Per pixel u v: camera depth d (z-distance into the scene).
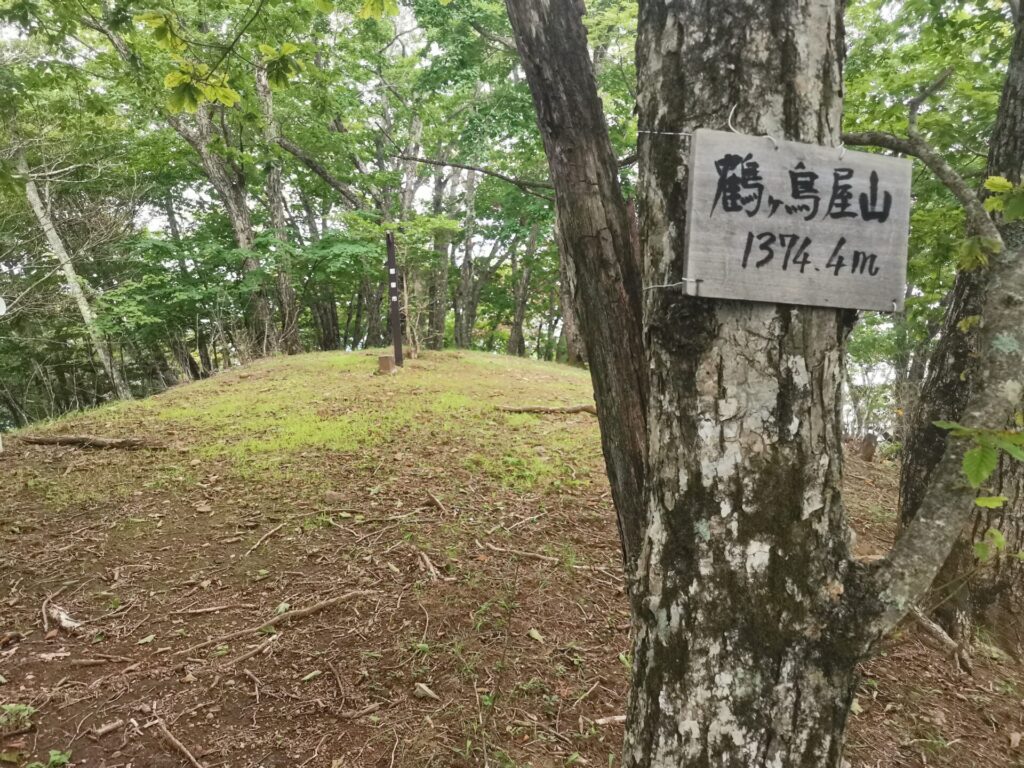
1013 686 2.82
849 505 5.09
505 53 8.98
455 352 11.77
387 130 15.72
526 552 3.71
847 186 1.27
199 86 3.22
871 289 1.29
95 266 14.02
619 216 1.75
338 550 3.72
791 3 1.24
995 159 2.79
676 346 1.33
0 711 2.43
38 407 16.41
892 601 1.28
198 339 16.08
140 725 2.42
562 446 5.70
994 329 1.33
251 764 2.22
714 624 1.33
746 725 1.32
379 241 12.80
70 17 4.12
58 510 4.32
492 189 16.28
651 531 1.44
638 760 1.46
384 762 2.22
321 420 6.34
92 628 3.04
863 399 9.45
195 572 3.53
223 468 5.04
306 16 4.62
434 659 2.76
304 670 2.71
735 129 1.25
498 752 2.26
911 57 5.39
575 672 2.72
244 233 13.12
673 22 1.32
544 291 21.61
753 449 1.30
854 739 2.43
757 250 1.25
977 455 1.18
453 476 4.87
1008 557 3.06
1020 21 2.72
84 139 11.09
